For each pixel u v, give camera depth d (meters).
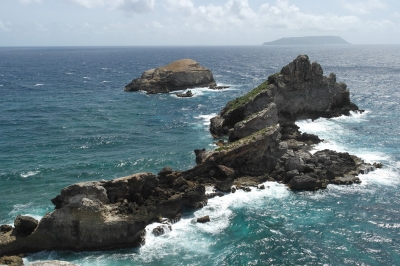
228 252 35.84
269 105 66.50
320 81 82.69
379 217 42.19
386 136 70.75
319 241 37.59
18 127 78.81
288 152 56.16
